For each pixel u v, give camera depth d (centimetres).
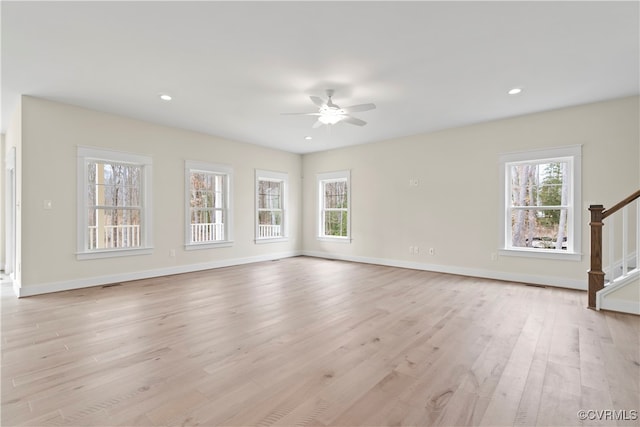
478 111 450
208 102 416
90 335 273
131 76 338
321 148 710
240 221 646
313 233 757
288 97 398
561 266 443
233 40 268
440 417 165
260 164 684
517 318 316
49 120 412
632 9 224
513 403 177
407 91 377
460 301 376
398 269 584
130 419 164
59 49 282
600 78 341
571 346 250
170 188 536
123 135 478
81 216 439
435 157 560
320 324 301
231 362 226
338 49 283
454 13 231
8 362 224
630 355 234
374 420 163
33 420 162
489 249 504
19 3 216
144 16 234
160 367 218
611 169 407
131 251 489
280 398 183
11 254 528
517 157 475
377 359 230
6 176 522
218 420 163
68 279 429
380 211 635
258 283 471
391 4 221
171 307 353
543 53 288
